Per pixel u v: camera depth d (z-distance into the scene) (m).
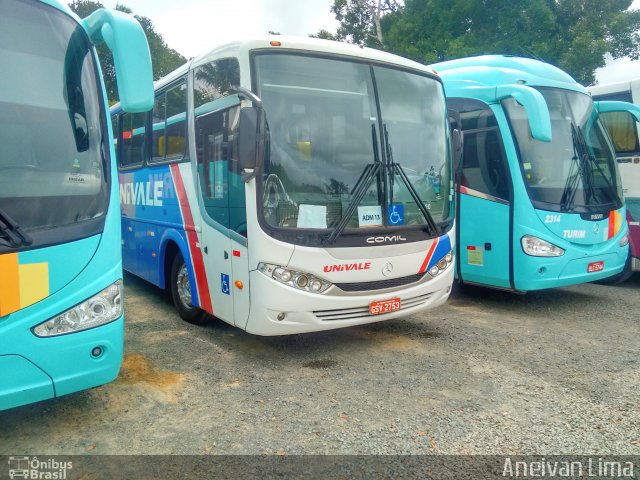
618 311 7.22
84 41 3.98
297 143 4.85
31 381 3.29
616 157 8.69
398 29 20.34
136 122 7.72
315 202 4.85
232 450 3.59
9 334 3.18
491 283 7.31
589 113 7.74
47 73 3.66
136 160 7.79
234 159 4.99
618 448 3.62
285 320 4.78
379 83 5.38
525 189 6.85
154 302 7.66
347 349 5.60
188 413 4.12
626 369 5.04
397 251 5.22
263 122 4.57
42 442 3.68
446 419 4.04
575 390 4.55
